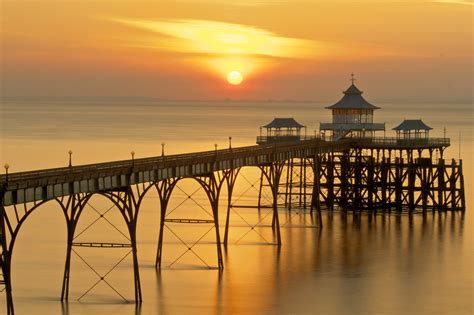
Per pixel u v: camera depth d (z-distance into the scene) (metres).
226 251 135.62
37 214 162.75
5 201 88.44
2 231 87.50
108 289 110.44
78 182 99.56
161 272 120.12
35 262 123.25
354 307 106.19
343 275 121.69
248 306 105.50
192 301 106.75
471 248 141.25
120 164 108.12
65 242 137.12
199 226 156.12
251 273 121.44
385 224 164.50
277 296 110.25
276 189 148.88
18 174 91.12
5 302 103.62
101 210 171.12
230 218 167.00
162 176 117.12
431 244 144.38
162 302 105.75
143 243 138.75
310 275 121.38
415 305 107.31
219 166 132.38
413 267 127.31
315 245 142.75
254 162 144.62
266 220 166.75
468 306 107.19
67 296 105.75
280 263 128.50
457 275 122.50
